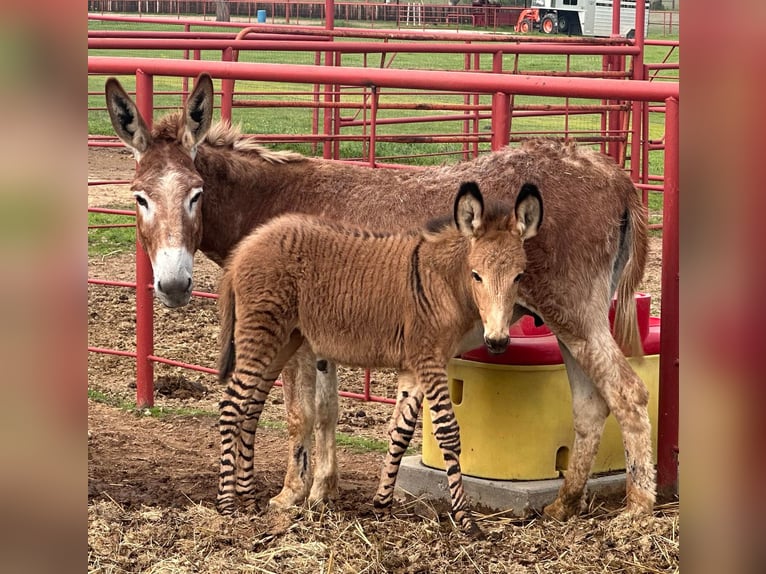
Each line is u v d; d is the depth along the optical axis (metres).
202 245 5.50
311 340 4.95
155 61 6.48
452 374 5.40
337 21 34.78
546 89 5.17
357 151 16.88
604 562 4.28
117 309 9.88
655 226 10.17
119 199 14.17
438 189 5.20
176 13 36.66
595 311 4.87
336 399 5.34
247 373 4.91
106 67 6.60
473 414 5.30
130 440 6.53
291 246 4.86
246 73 6.01
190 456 6.22
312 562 4.27
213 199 5.40
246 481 5.10
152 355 7.29
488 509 5.21
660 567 4.20
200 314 9.84
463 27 35.88
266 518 4.79
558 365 5.25
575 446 4.98
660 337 5.27
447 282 4.67
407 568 4.25
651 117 20.86
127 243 12.45
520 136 12.82
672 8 32.88
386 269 4.75
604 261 4.91
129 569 4.20
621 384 4.83
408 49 10.66
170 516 4.80
